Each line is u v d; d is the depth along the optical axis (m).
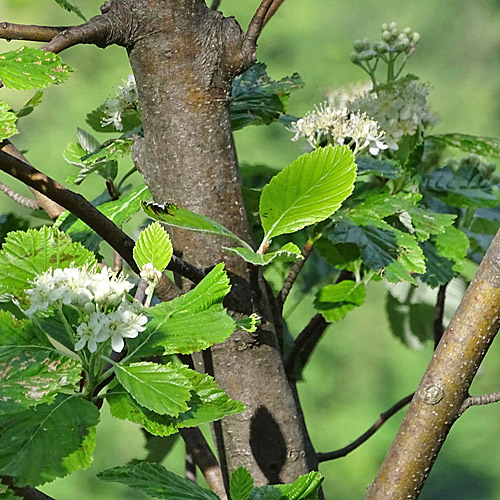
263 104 1.39
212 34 1.30
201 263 1.30
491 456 4.38
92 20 1.29
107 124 1.38
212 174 1.30
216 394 1.23
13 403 1.22
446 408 1.27
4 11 4.21
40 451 1.21
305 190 1.25
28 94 3.32
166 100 1.30
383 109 1.41
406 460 1.28
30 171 1.25
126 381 1.22
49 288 1.23
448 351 1.27
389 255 1.34
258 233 1.39
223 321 1.24
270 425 1.30
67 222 1.36
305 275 1.45
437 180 1.42
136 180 3.23
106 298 1.24
